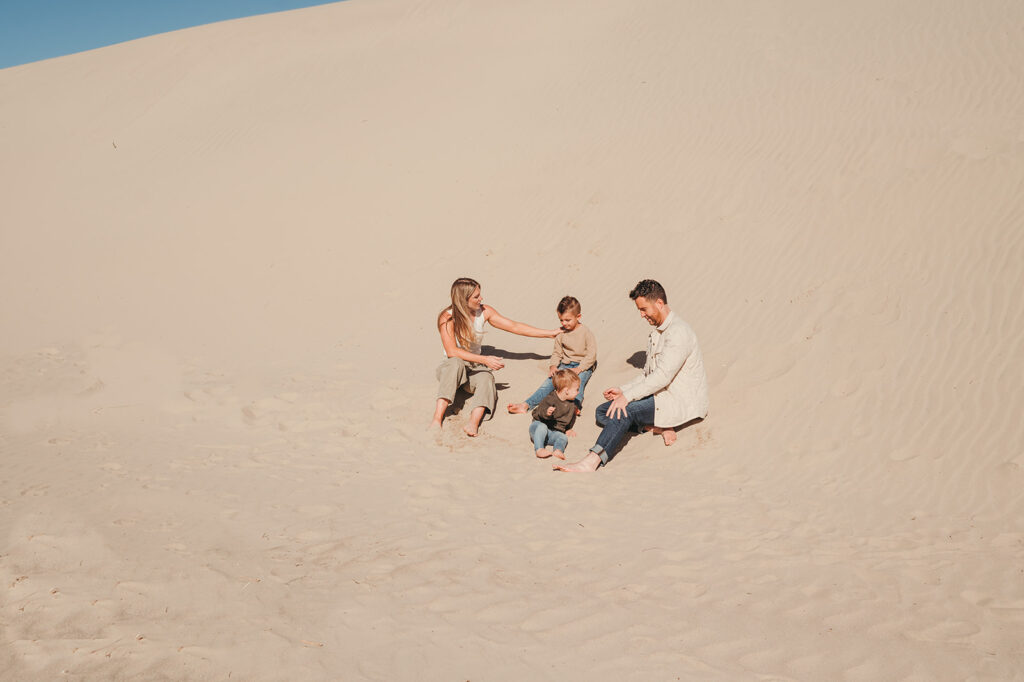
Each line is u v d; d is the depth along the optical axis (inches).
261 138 633.6
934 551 160.2
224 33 948.6
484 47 729.6
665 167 434.0
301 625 125.7
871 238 311.9
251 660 113.5
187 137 673.0
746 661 119.3
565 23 738.2
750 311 295.3
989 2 520.4
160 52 918.4
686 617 133.8
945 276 271.6
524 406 255.8
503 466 223.1
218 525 172.6
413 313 372.2
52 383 307.3
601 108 536.4
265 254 456.8
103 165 652.1
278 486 203.9
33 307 418.3
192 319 391.5
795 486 199.8
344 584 143.1
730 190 391.9
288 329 370.6
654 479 211.2
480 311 260.5
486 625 128.8
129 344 360.2
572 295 353.7
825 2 607.2
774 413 234.5
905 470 198.8
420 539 169.0
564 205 428.5
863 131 408.2
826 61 511.5
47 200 593.0
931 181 332.2
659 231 380.2
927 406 219.8
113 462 220.5
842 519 179.6
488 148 516.4
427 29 827.4
